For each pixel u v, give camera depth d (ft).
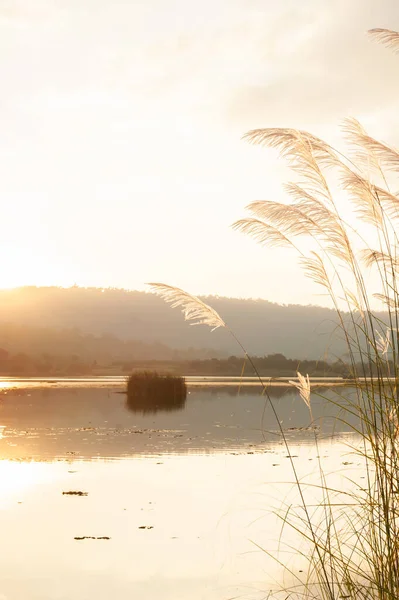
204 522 35.73
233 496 41.14
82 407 116.47
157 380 141.18
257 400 142.41
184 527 34.91
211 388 204.44
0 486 45.65
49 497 42.27
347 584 17.97
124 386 215.10
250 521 35.24
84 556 30.48
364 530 18.10
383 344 17.90
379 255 18.42
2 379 308.81
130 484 45.78
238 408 116.16
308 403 18.84
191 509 38.58
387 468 17.52
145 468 51.90
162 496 42.04
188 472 49.88
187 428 81.56
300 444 64.03
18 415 99.55
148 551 30.96
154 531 34.22
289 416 93.91
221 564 28.60
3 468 52.47
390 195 18.37
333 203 18.93
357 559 20.02
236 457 56.80
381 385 17.78
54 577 27.66
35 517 37.37
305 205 18.72
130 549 31.32
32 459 56.70
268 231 19.43
